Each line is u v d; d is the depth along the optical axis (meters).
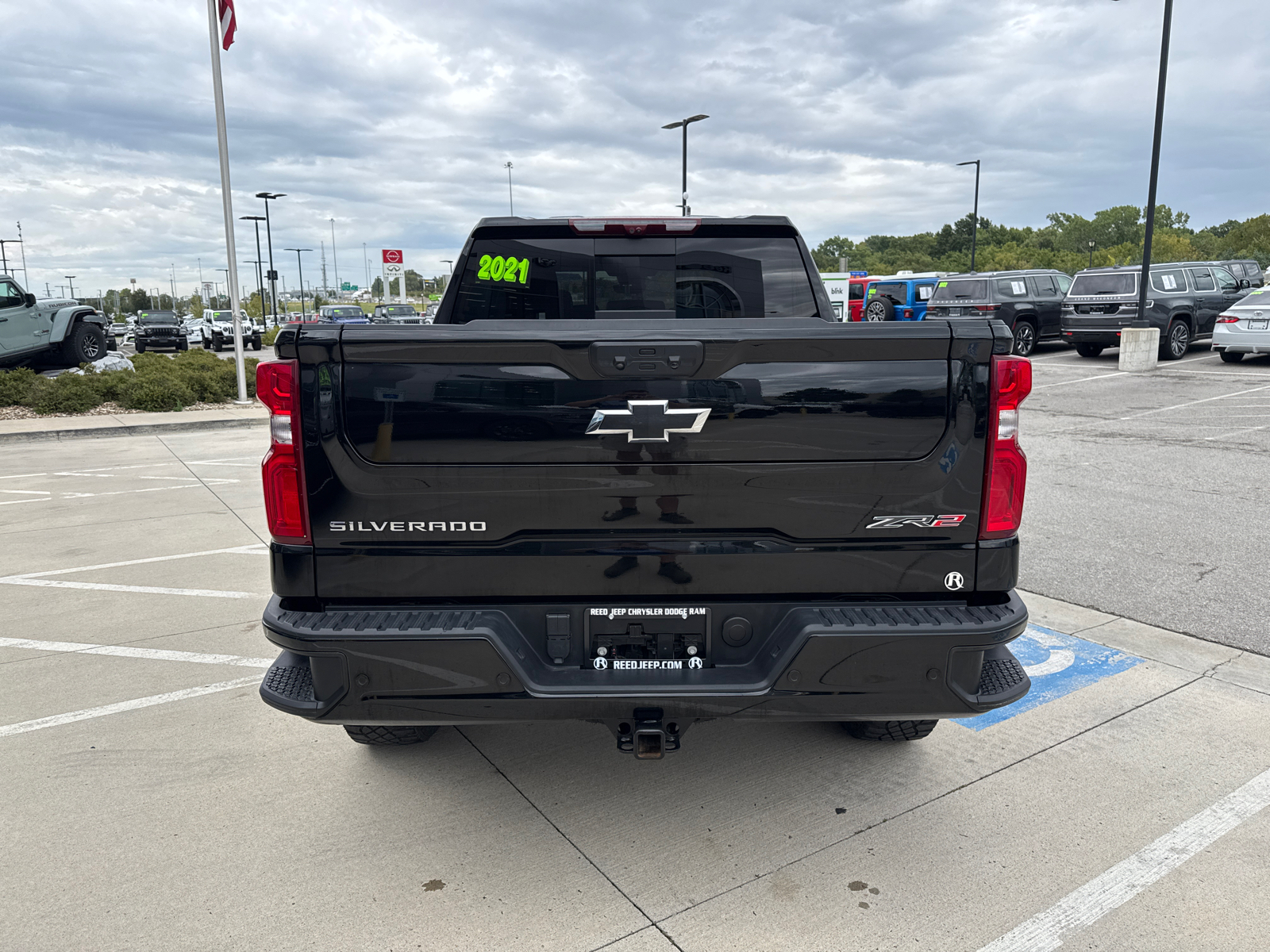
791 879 2.79
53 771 3.53
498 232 3.59
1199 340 21.17
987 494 2.55
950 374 2.49
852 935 2.53
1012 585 2.64
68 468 10.79
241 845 3.01
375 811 3.22
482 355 2.44
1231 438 10.88
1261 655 4.48
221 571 6.32
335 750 3.70
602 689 2.54
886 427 2.50
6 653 4.79
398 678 2.51
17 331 18.38
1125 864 2.85
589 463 2.50
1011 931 2.54
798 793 3.31
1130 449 10.36
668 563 2.57
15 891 2.77
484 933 2.56
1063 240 148.00
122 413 16.06
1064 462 9.66
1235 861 2.86
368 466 2.49
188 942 2.53
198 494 9.12
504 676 2.51
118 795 3.34
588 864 2.88
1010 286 21.78
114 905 2.70
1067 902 2.67
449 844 3.01
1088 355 21.27
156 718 4.01
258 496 9.05
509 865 2.88
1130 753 3.57
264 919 2.63
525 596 2.60
